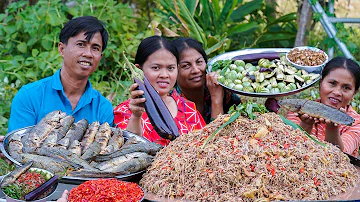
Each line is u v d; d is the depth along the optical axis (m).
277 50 4.74
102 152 3.49
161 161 3.30
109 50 7.16
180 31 7.31
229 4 8.06
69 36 3.96
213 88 4.52
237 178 2.96
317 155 3.20
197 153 3.12
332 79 4.38
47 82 4.19
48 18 7.11
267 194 2.92
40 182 2.94
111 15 7.41
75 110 4.20
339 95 4.38
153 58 4.16
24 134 3.67
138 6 9.38
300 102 3.99
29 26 7.16
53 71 6.79
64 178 3.10
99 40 4.02
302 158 3.10
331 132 4.05
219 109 4.56
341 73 4.35
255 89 4.32
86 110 4.27
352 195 3.05
